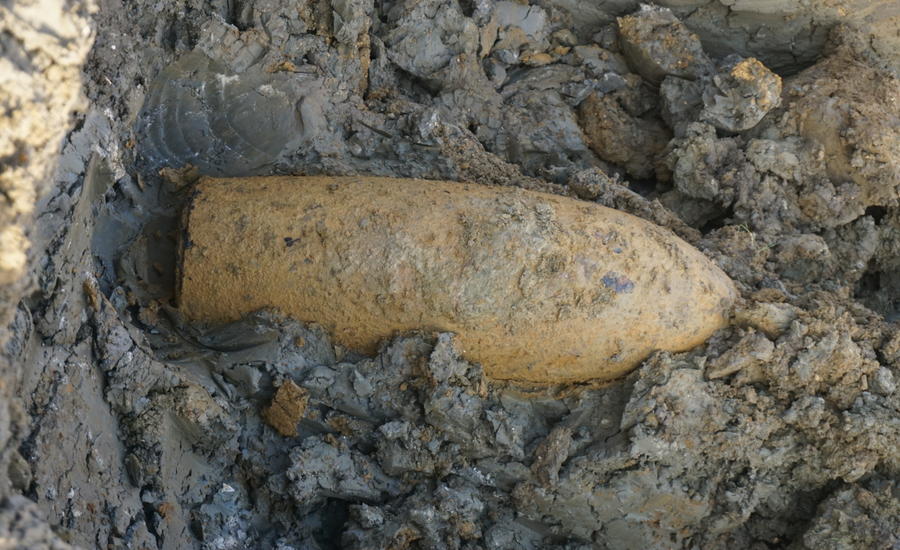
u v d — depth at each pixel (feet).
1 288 3.81
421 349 4.80
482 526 4.92
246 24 5.24
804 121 5.42
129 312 4.87
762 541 5.04
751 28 5.76
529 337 4.81
